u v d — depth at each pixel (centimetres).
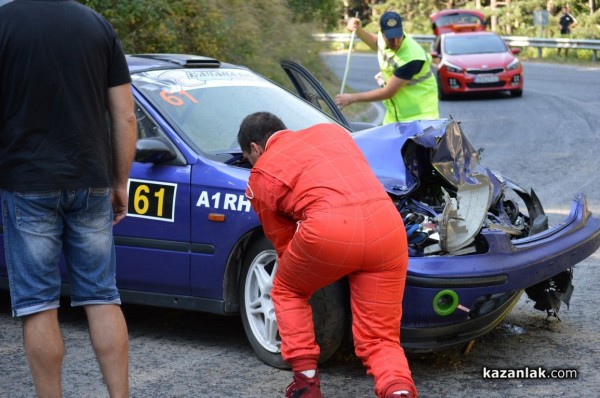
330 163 527
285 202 530
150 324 731
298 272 526
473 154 692
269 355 623
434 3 6431
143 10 1653
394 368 514
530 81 3138
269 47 2288
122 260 677
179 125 682
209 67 781
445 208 580
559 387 582
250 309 632
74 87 468
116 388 487
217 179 638
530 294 696
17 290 474
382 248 516
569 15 4675
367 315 525
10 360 650
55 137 466
